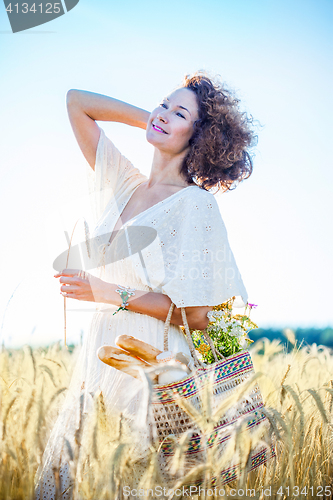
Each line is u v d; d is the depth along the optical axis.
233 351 2.04
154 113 2.14
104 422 1.35
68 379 1.85
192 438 1.51
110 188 2.24
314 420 1.74
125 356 1.64
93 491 1.27
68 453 1.29
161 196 2.07
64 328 2.02
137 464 1.44
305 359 2.33
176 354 1.74
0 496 1.35
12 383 1.61
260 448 1.61
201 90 2.13
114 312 1.84
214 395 1.60
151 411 1.48
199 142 2.08
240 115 2.19
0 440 1.39
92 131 2.39
